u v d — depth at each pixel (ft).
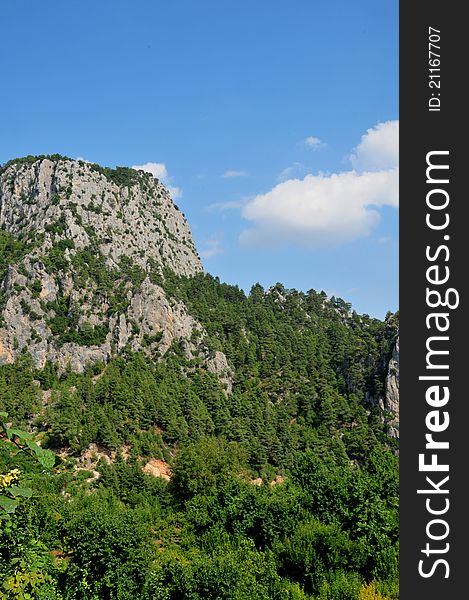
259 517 123.65
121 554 100.01
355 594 84.79
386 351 497.05
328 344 651.66
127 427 398.83
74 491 253.44
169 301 617.21
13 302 541.34
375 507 112.06
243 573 88.02
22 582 33.88
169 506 243.81
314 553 99.19
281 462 398.21
